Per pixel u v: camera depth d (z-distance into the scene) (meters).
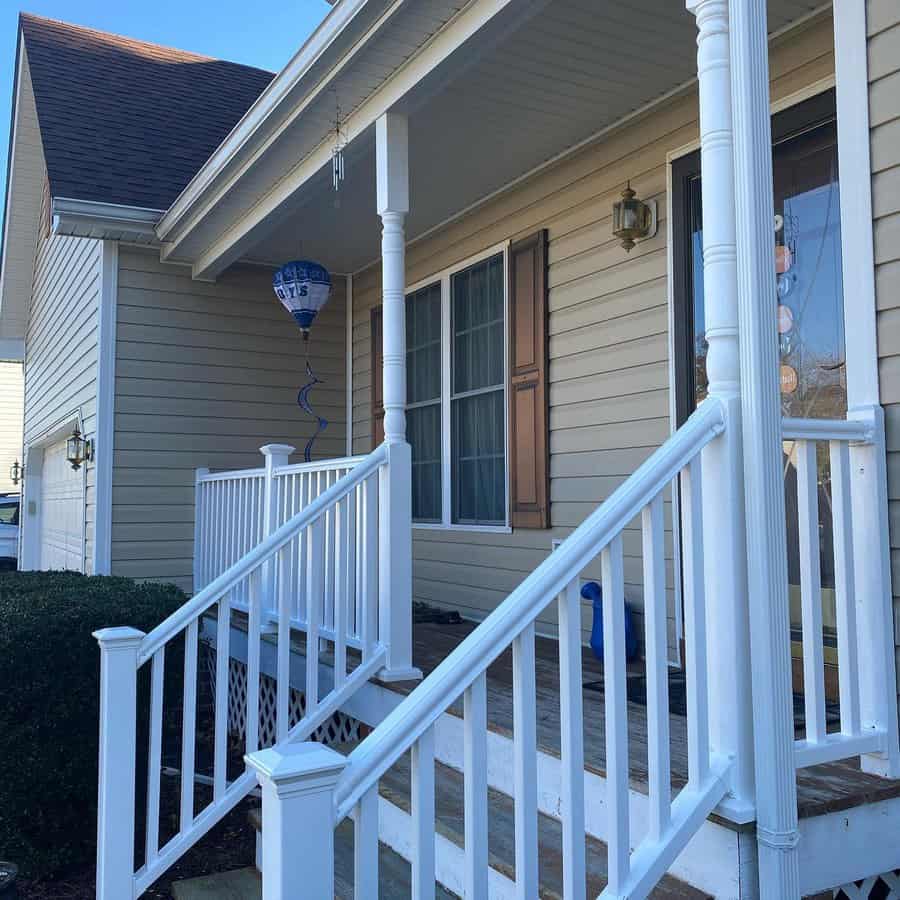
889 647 2.35
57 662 3.92
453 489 5.79
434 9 3.28
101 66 8.39
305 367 7.03
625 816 1.95
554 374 4.88
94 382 6.62
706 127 2.20
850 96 2.47
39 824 3.88
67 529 8.75
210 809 3.30
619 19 3.44
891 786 2.27
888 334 2.39
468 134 4.49
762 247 2.16
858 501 2.41
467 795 1.83
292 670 4.52
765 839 2.01
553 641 4.68
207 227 5.77
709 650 2.13
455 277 5.85
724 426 2.13
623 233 4.23
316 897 1.56
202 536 6.18
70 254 8.16
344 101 4.00
